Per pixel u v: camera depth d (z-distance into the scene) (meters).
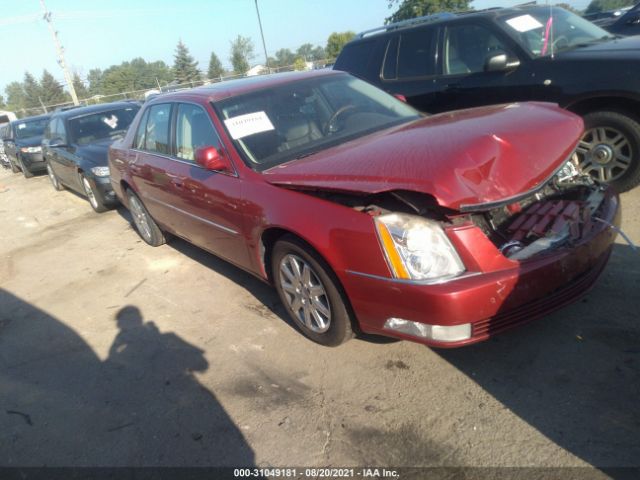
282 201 2.98
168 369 3.35
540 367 2.70
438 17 6.19
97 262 5.70
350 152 3.00
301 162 3.18
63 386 3.39
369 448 2.40
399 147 2.80
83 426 2.95
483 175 2.44
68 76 38.16
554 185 3.20
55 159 9.11
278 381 3.01
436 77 5.66
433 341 2.47
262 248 3.35
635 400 2.38
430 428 2.45
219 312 3.99
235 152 3.47
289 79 4.13
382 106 4.08
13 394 3.40
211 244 4.08
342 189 2.59
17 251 6.71
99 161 7.51
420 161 2.53
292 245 2.99
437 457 2.29
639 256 3.56
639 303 3.05
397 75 6.07
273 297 4.05
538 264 2.43
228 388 3.03
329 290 2.87
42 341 4.06
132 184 5.21
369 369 2.95
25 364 3.76
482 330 2.46
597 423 2.29
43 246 6.73
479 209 2.33
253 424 2.70
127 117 9.01
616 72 4.27
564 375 2.62
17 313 4.68
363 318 2.73
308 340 3.35
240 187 3.32
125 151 5.31
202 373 3.23
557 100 4.68
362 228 2.54
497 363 2.80
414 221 2.44
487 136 2.68
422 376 2.81
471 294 2.32
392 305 2.52
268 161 3.37
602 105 4.47
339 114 3.85
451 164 2.44
